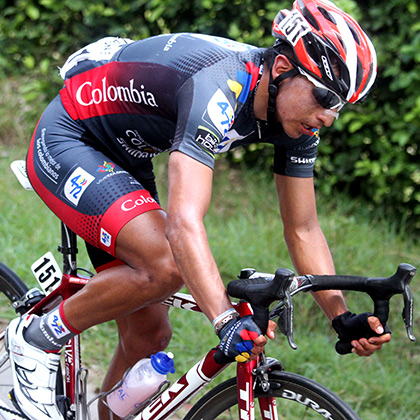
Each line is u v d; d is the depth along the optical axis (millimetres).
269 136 7410
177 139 6605
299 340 12836
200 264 6176
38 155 7910
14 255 13570
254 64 6984
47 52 20344
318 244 8008
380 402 11711
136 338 8656
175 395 7551
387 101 16375
